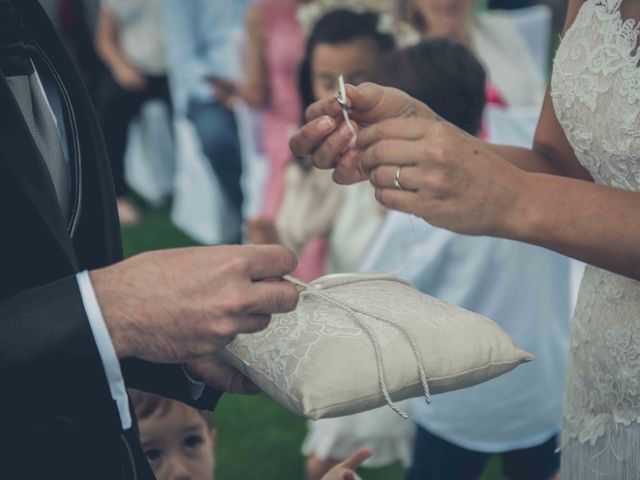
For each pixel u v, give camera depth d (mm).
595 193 1608
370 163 1570
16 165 1427
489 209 1554
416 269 2738
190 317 1378
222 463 3871
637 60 1724
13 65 1552
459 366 1606
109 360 1389
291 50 4777
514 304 2775
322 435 2977
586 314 2008
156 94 6363
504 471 3059
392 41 3625
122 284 1394
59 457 1425
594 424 2006
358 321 1604
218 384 1812
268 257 1422
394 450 2984
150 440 2326
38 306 1378
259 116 4906
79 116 1718
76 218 1688
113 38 6254
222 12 5383
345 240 3562
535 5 7254
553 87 1909
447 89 2736
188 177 5809
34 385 1374
